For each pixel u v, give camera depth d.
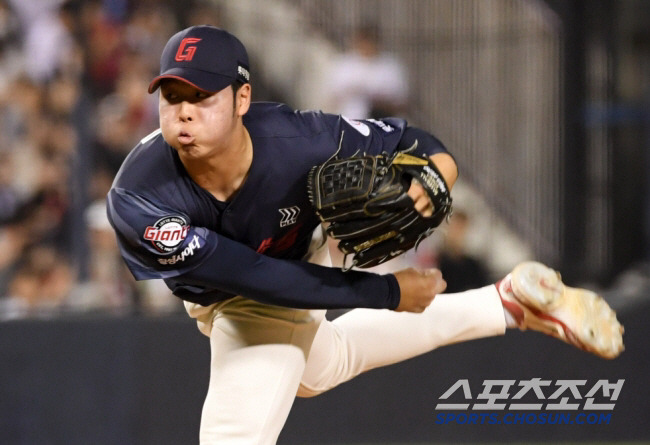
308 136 10.76
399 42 28.36
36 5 27.22
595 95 26.66
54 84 26.64
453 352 17.52
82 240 24.73
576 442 17.50
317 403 17.44
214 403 11.46
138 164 10.41
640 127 26.36
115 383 17.02
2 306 20.38
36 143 25.81
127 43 27.61
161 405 17.06
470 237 27.30
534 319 12.92
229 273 10.32
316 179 10.25
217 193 10.46
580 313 12.74
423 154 10.96
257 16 28.97
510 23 27.66
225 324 11.77
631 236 26.28
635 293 18.22
